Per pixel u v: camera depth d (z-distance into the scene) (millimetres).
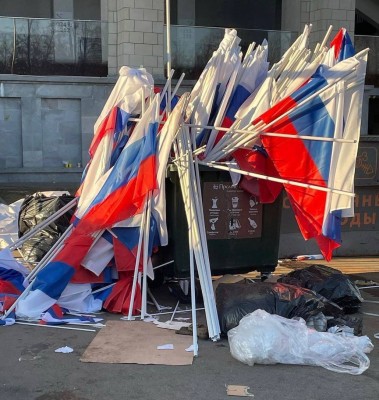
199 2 21484
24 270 5773
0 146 15688
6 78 15352
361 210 8195
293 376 3965
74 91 15758
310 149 5137
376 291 6367
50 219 6102
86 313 5262
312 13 17250
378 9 20562
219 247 5828
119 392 3695
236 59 5691
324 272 5758
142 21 15797
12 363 4133
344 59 5367
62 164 16031
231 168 5312
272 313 4660
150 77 5945
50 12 20031
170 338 4652
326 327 4703
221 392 3713
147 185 5230
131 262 5336
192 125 5430
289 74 5461
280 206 6059
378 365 4180
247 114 5504
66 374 3953
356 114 5039
